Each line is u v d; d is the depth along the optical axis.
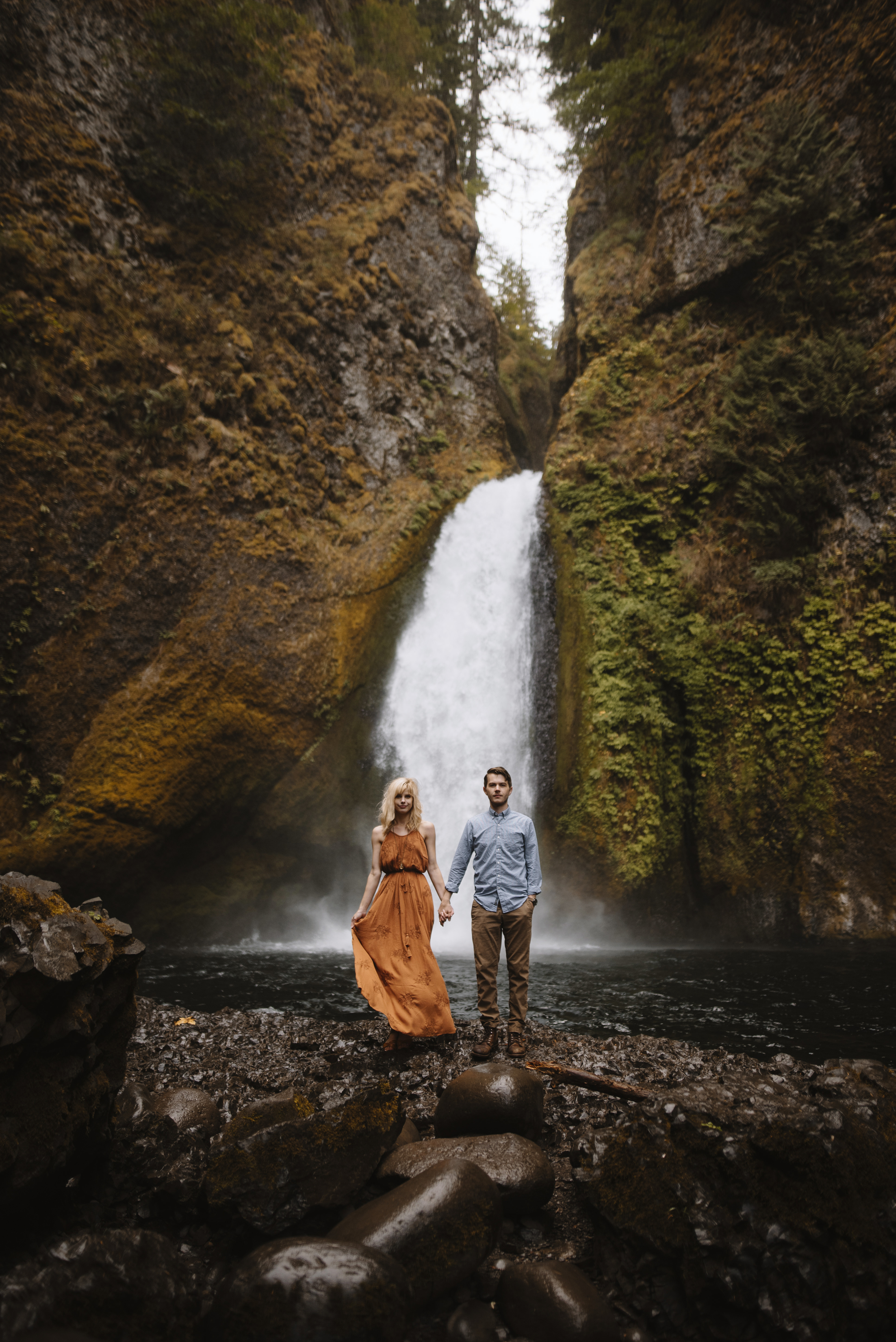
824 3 15.09
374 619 16.36
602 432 16.81
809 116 14.29
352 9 21.66
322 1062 4.81
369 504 17.77
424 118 22.12
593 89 18.73
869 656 12.51
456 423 20.30
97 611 13.58
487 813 5.17
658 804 13.77
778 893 12.66
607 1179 2.80
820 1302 2.32
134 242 15.88
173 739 13.63
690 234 16.66
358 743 15.49
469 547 18.05
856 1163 2.65
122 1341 2.04
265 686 14.63
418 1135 3.44
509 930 4.99
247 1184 2.70
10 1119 2.35
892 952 11.01
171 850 13.63
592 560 15.79
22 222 14.17
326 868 15.09
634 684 14.45
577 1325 2.29
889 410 13.02
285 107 17.88
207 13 16.50
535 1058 4.84
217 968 10.41
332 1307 2.05
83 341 14.22
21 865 12.25
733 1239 2.44
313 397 17.77
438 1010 4.98
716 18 17.30
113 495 13.95
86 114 15.64
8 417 13.04
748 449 14.25
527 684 16.00
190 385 15.40
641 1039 5.45
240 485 15.44
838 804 12.31
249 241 17.67
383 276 19.83
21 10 14.99
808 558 13.56
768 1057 5.47
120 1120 3.27
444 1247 2.47
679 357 16.47
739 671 13.80
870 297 13.77
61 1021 2.53
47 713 12.93
